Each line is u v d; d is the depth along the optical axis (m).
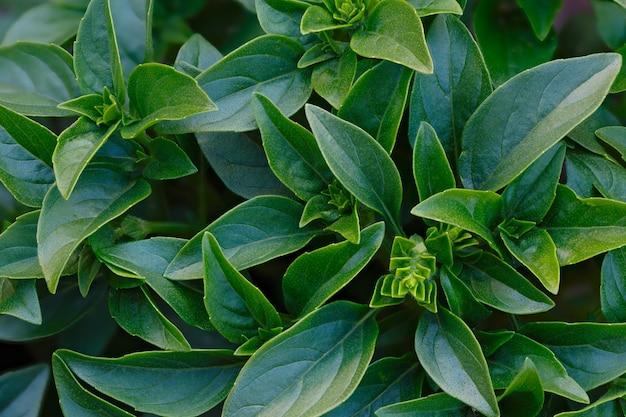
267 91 0.53
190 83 0.52
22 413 0.55
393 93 0.52
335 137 0.51
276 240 0.52
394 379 0.52
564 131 0.51
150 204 0.57
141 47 0.56
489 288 0.52
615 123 0.55
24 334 0.55
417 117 0.53
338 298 0.57
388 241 0.53
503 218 0.52
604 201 0.51
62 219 0.52
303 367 0.51
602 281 0.52
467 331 0.50
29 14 0.60
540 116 0.52
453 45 0.53
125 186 0.53
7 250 0.52
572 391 0.50
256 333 0.52
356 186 0.51
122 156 0.54
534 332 0.52
